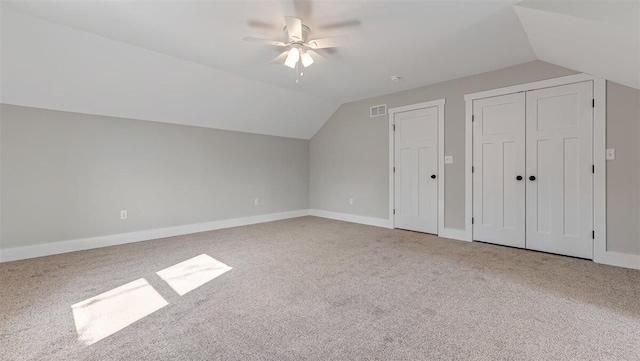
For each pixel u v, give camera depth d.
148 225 4.13
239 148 5.20
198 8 2.31
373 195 5.11
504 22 2.50
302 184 6.23
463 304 2.09
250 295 2.25
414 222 4.54
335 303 2.12
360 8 2.30
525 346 1.60
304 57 2.85
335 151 5.75
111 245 3.77
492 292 2.29
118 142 3.86
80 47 2.88
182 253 3.39
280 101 4.84
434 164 4.28
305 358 1.51
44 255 3.30
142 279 2.57
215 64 3.55
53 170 3.38
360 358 1.51
